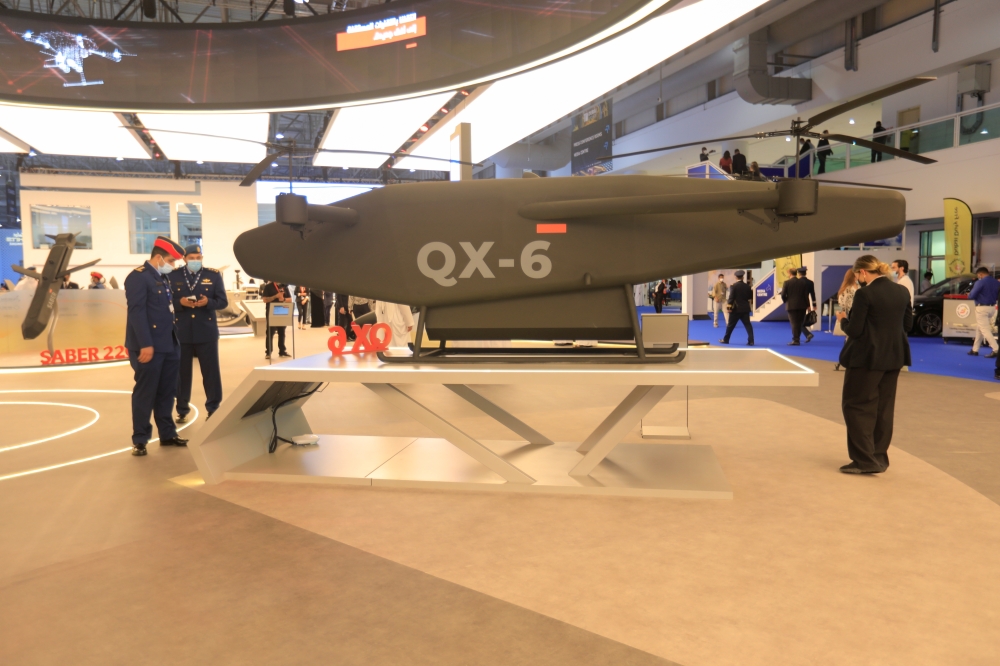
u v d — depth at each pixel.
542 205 3.35
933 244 15.21
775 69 18.83
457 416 5.80
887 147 3.08
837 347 11.55
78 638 2.12
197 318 5.45
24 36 10.54
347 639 2.11
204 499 3.51
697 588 2.44
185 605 2.34
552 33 8.31
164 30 10.77
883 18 15.83
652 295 23.55
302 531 3.04
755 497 3.49
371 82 10.12
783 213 2.92
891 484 3.72
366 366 3.62
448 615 2.26
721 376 3.13
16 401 6.64
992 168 12.87
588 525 3.09
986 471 3.99
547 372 3.25
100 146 16.31
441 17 9.45
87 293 9.62
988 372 8.33
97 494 3.61
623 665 1.95
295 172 26.98
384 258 3.56
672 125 23.03
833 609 2.27
